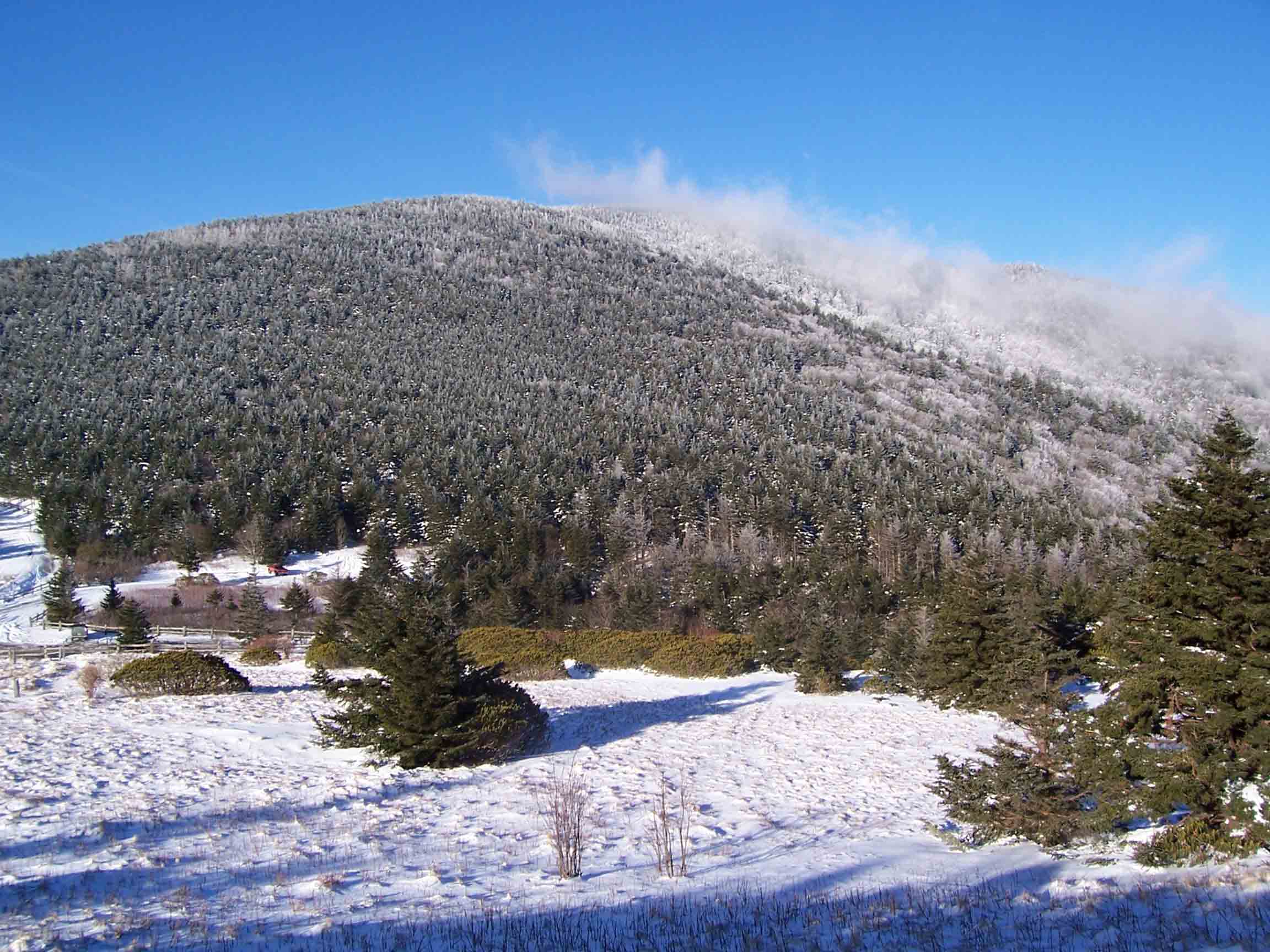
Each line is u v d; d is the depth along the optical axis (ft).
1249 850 25.13
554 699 68.74
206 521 228.02
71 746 42.50
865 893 24.04
